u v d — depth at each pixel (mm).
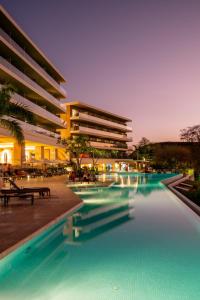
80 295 5012
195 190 17312
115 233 9078
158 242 8117
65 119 73812
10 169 32906
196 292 5109
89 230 9438
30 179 34344
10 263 6488
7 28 38969
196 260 6691
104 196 18750
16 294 5047
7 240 7113
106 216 11758
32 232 7910
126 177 45438
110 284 5430
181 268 6191
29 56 42125
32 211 11359
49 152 53938
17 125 15148
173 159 70562
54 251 7324
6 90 15047
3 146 40875
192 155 34000
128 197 18188
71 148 53750
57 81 58062
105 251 7320
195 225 10242
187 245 7848
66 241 8203
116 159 81375
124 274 5887
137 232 9227
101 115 85500
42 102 49000
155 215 12070
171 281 5551
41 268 6188
